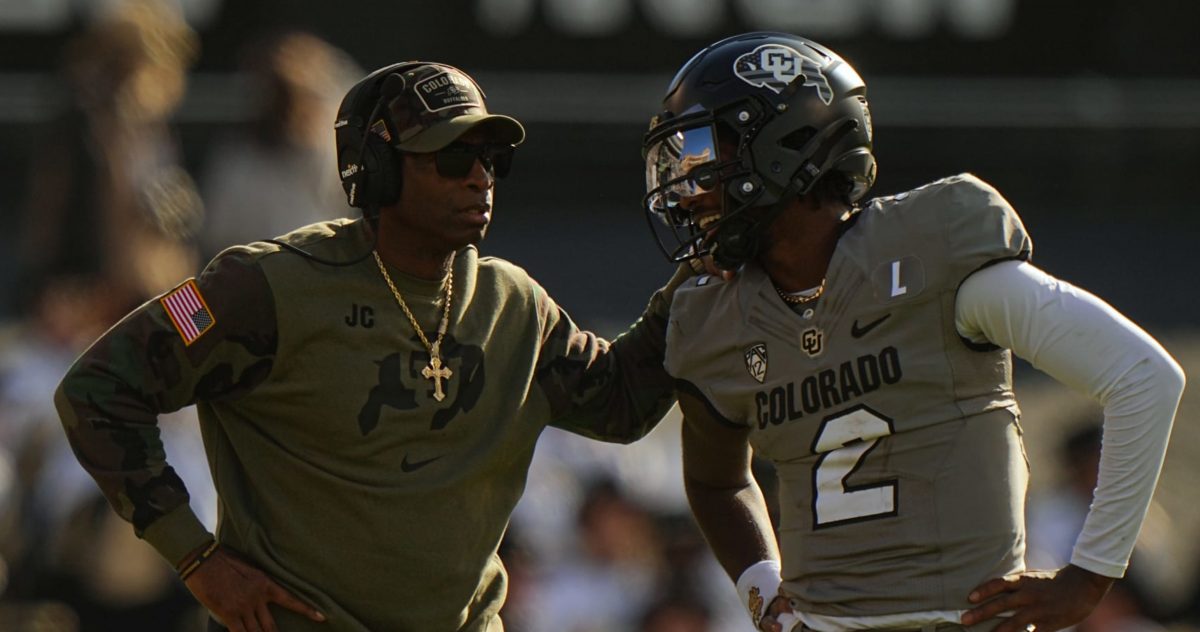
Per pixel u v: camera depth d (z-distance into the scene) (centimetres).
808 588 1205
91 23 4275
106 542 2267
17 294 3166
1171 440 3462
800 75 1213
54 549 2291
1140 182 4706
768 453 1235
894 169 4631
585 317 3712
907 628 1159
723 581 2398
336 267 1238
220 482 1257
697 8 4550
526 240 4272
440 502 1241
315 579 1238
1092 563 1130
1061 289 1133
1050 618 1135
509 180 4534
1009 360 1191
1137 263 4253
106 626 2258
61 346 2531
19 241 3909
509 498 1299
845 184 1233
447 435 1250
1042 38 4688
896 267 1165
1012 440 1173
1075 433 2500
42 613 2261
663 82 4569
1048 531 2469
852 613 1177
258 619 1216
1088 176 4688
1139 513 1120
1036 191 4684
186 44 2981
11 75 4259
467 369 1261
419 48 4428
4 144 4219
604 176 4566
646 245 4256
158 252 2766
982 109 4634
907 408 1160
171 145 3734
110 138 2758
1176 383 1111
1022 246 1154
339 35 4359
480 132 1236
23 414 2422
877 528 1169
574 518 2570
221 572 1215
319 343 1227
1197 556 2673
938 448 1157
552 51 4525
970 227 1155
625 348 1362
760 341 1218
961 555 1150
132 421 1210
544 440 2703
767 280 1226
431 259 1253
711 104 1212
